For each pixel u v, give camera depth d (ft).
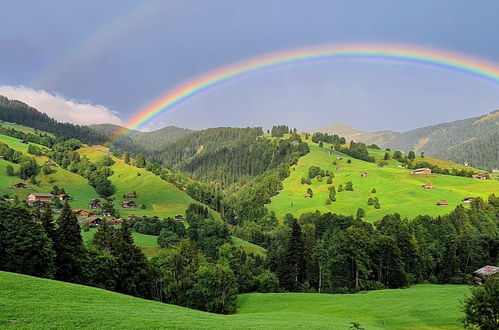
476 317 142.82
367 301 236.84
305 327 138.92
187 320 132.05
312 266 351.67
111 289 236.63
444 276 362.33
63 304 126.11
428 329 164.66
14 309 110.11
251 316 180.34
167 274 272.92
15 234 207.10
